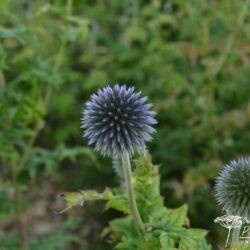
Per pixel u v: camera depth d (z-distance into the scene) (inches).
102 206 31.8
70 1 22.2
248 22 27.2
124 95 13.7
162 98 31.7
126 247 13.3
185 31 31.1
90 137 13.6
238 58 27.1
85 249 31.0
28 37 20.4
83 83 35.6
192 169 25.9
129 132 13.3
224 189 13.4
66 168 36.9
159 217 13.8
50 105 35.3
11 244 24.4
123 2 37.6
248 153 28.1
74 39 22.2
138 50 34.9
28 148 22.7
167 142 29.5
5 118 22.1
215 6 25.7
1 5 21.4
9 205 23.6
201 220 27.4
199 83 29.0
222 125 27.0
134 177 13.5
